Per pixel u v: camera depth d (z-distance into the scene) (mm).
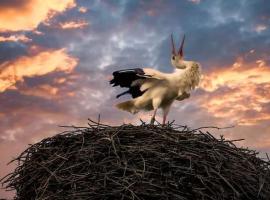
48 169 5781
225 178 5535
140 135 5953
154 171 5488
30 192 6094
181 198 5320
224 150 5930
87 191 5391
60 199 5469
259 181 5734
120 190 5266
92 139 5941
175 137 5902
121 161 5539
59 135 6121
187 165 5578
